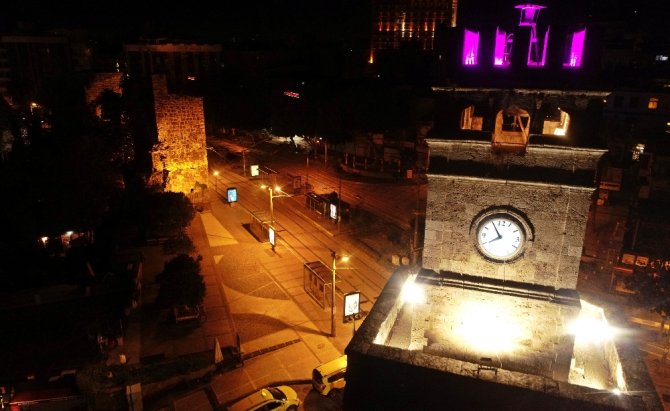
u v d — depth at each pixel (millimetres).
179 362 34219
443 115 16031
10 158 46406
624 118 78125
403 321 17844
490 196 15938
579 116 14750
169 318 40188
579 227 15281
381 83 97500
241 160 92250
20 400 29453
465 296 16641
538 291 15969
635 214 51406
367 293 44812
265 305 42938
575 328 15734
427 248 17047
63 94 61000
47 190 43719
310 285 44688
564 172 15062
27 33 105250
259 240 56156
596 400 12344
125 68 106188
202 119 65125
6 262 44031
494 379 13102
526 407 12859
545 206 15461
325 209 62531
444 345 17016
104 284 42156
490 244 16297
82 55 113562
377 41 170875
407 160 80000
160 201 52938
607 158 70125
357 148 90750
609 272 45125
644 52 102812
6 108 70438
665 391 31812
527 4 14773
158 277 40531
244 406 29672
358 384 14242
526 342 16375
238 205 67875
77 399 30469
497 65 15242
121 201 54219
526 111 15211
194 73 108250
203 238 56812
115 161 55750
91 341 35719
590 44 14141
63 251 49312
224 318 40812
